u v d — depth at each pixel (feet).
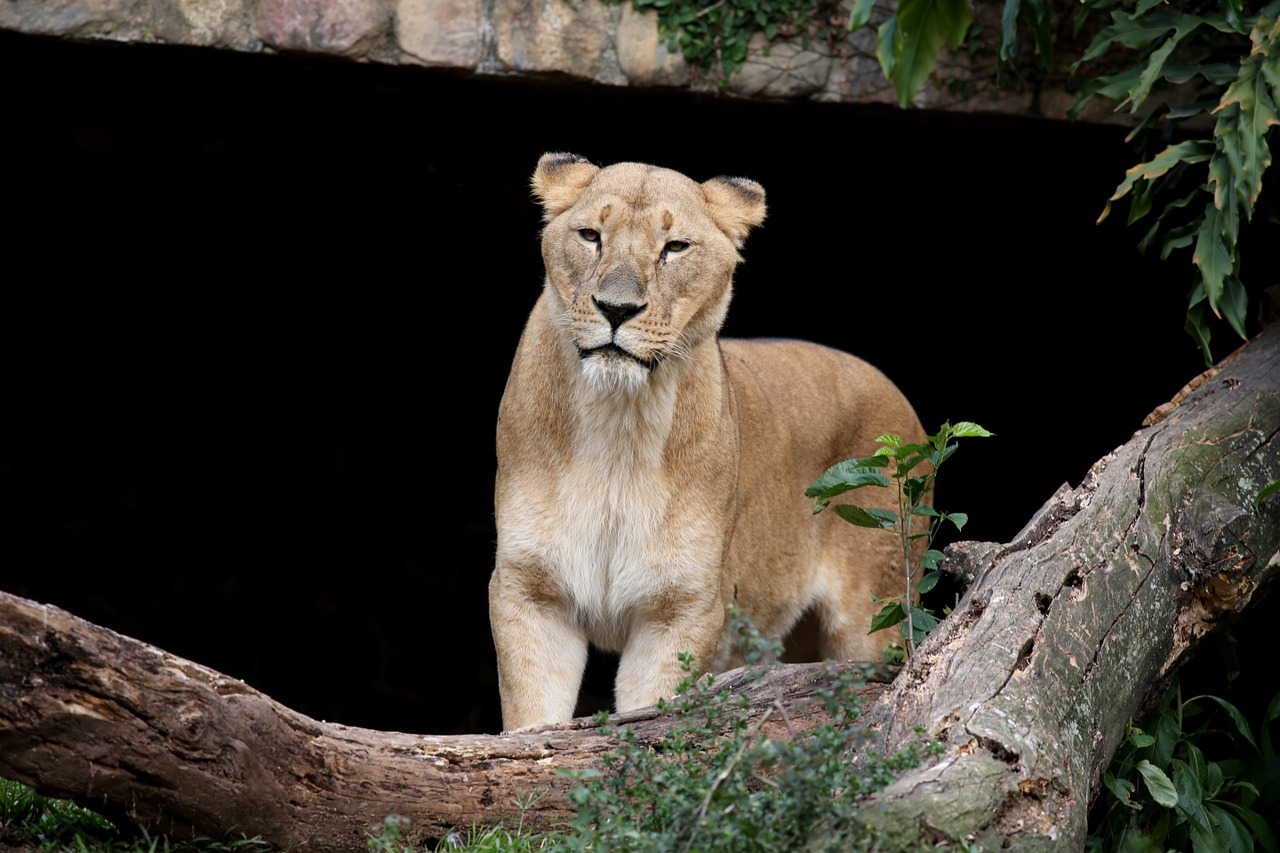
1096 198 43.57
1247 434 23.27
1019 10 28.73
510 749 19.22
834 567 32.27
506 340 53.31
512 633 25.84
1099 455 50.78
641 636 26.23
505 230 50.90
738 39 32.12
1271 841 22.48
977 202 46.50
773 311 52.31
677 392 25.38
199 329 51.78
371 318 52.75
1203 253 25.44
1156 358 49.19
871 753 16.42
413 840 18.47
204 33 30.81
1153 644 20.47
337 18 31.07
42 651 15.35
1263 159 24.48
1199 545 21.50
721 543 26.37
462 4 31.42
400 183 48.98
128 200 48.80
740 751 16.19
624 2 31.91
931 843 15.16
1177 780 21.76
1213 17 27.12
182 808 16.61
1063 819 16.42
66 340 50.65
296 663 49.47
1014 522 51.24
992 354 51.93
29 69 35.24
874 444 33.71
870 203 47.96
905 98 26.48
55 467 50.21
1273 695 26.02
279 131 44.65
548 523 25.52
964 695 17.49
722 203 26.48
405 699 49.62
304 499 51.60
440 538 51.78
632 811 16.62
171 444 51.31
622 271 23.97
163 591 49.70
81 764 15.85
